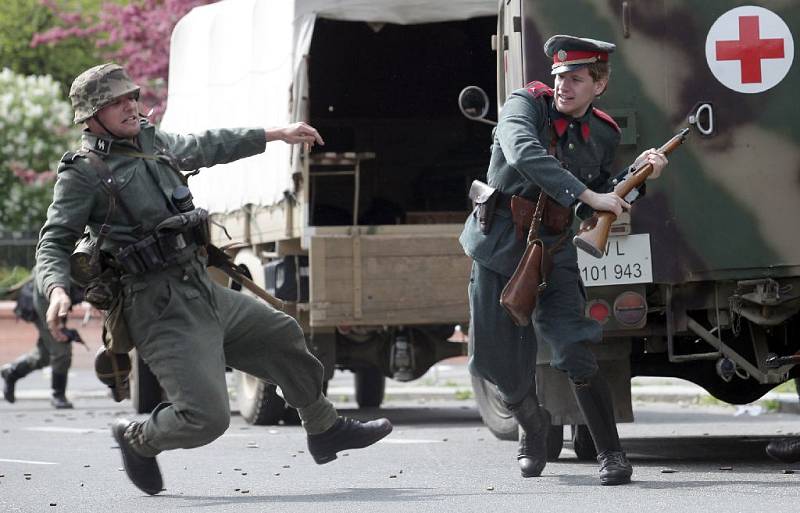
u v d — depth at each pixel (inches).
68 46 4308.6
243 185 1266.0
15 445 1027.9
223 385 629.6
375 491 682.2
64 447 1008.9
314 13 1117.1
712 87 757.9
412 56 1407.5
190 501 656.4
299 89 1110.4
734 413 1285.7
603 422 677.3
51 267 613.3
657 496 625.9
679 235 755.4
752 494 627.8
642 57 760.3
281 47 1153.4
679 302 766.5
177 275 628.7
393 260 1123.9
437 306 1127.0
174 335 625.3
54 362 1513.3
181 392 623.5
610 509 583.5
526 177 637.3
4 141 3154.5
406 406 1503.4
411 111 1427.2
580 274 713.6
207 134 650.8
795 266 753.6
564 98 647.1
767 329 794.8
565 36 644.1
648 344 802.8
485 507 600.1
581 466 789.2
